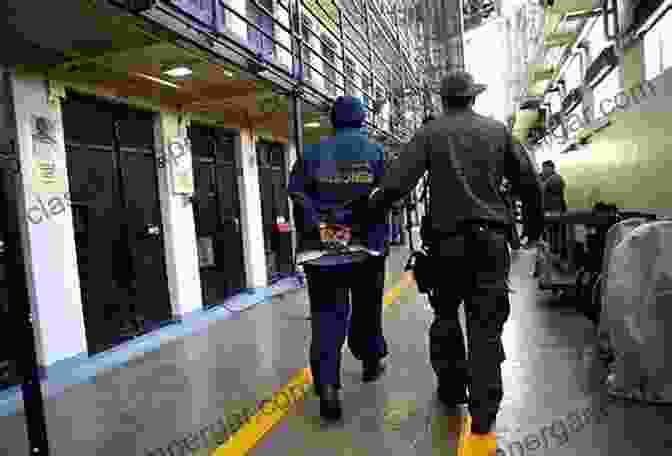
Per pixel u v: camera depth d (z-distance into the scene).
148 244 6.22
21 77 4.53
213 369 4.56
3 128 2.40
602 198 8.10
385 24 11.36
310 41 9.85
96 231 5.44
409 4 16.78
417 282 3.30
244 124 8.48
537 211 3.16
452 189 2.95
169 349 5.41
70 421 3.54
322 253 3.33
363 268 3.63
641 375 3.27
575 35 11.30
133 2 3.36
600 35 9.09
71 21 3.57
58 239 4.80
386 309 6.70
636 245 3.38
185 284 6.70
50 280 4.69
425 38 20.41
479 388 2.78
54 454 3.01
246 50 4.80
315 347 3.35
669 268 3.21
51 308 4.67
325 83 10.71
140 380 4.37
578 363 4.07
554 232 6.95
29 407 2.36
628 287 3.36
